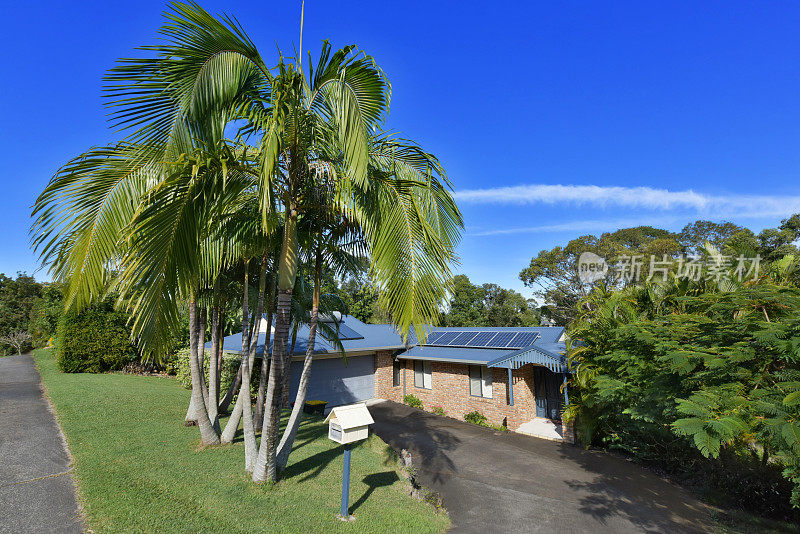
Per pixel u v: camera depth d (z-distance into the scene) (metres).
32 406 10.54
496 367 15.73
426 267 5.72
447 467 10.22
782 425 3.95
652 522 7.31
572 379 12.38
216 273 7.66
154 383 15.97
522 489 8.83
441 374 17.89
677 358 5.34
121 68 4.55
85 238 4.40
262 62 5.59
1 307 46.97
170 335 4.52
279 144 5.09
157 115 4.86
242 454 8.05
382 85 5.74
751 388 5.04
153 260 4.21
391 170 6.60
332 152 6.43
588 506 7.96
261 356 13.92
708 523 7.31
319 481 7.28
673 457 9.75
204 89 5.14
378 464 8.77
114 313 18.58
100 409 10.38
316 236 7.65
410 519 6.35
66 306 4.26
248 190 7.06
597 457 11.23
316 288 7.62
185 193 4.55
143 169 4.83
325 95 5.84
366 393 18.86
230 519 5.36
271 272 10.23
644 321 7.96
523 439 13.22
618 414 10.70
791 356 4.89
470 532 6.66
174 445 8.20
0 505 5.18
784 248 23.22
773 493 7.83
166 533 4.73
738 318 6.16
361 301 33.84
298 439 10.02
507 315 38.44
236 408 8.97
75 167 4.41
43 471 6.32
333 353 16.38
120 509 5.15
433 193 6.59
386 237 5.75
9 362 22.41
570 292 29.28
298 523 5.54
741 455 7.98
